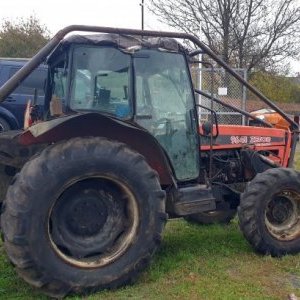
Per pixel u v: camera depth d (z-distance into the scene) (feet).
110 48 15.29
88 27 14.66
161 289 14.16
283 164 20.56
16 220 12.79
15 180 13.25
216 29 68.44
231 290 14.14
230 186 18.92
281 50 69.36
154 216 14.37
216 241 18.90
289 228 17.65
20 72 14.24
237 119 41.19
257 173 18.61
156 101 16.02
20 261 12.84
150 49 15.85
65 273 13.34
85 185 14.16
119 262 14.06
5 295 13.71
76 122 14.15
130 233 14.29
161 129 16.15
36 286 13.15
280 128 21.34
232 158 19.43
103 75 15.25
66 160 13.37
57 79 16.70
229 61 69.05
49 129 13.23
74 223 14.06
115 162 13.92
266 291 14.17
